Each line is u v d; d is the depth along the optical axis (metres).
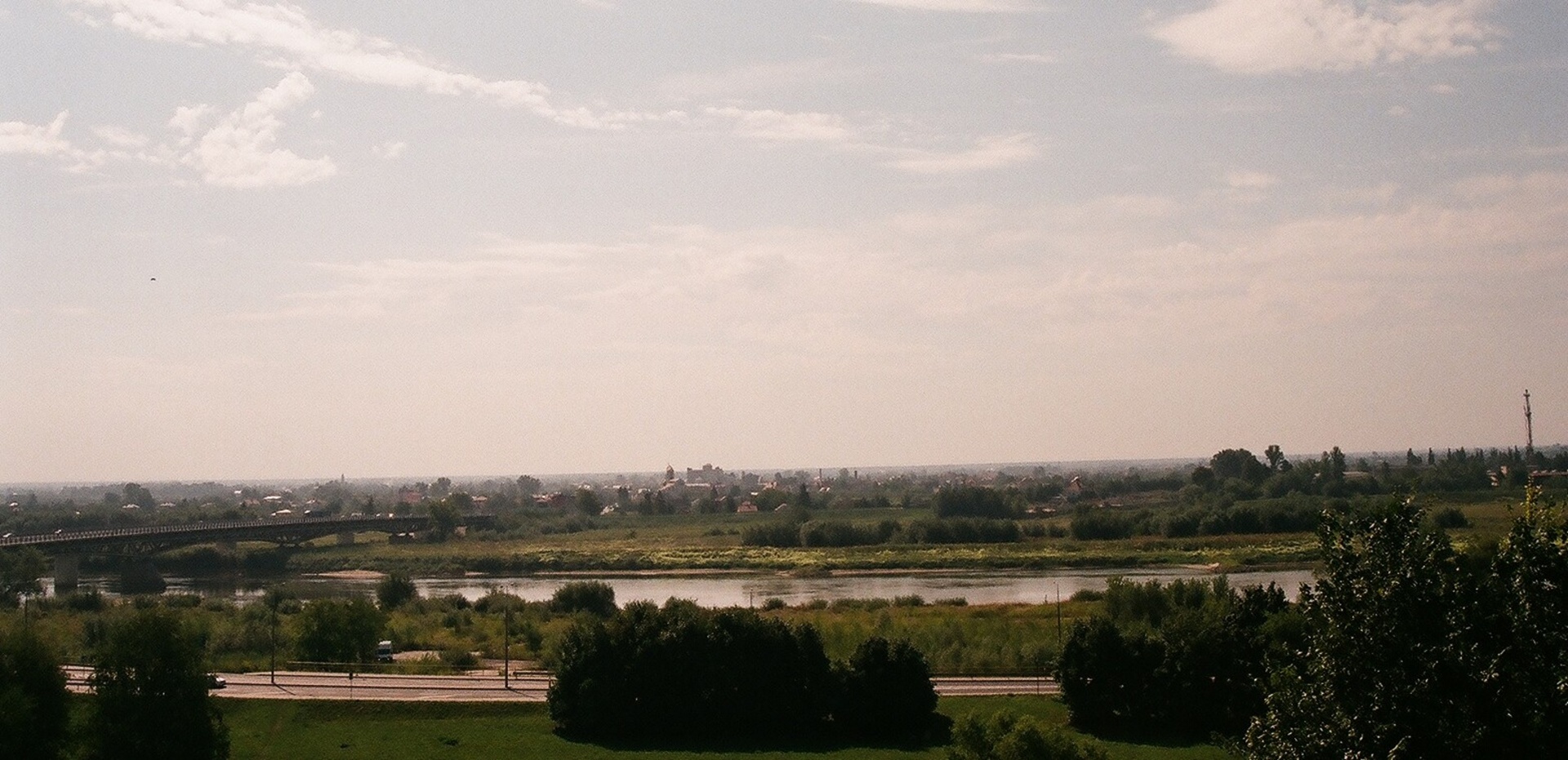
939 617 137.00
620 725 92.12
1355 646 37.59
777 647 94.69
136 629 80.44
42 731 78.25
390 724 93.25
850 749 87.94
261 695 100.62
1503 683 36.00
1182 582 127.12
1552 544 38.06
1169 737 88.31
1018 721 68.00
